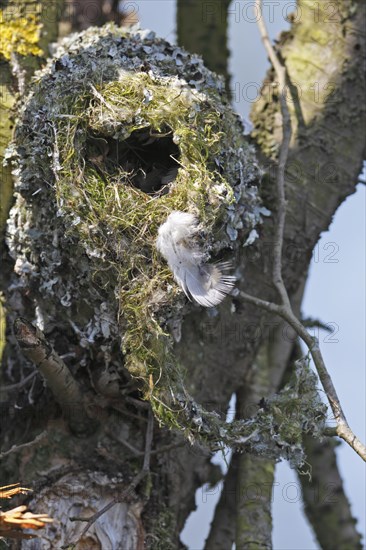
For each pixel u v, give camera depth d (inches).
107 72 329.4
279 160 355.9
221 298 302.2
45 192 323.3
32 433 337.1
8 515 257.1
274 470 380.5
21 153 327.6
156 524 331.6
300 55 380.2
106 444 335.6
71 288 323.9
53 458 331.3
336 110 373.1
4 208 339.6
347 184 372.5
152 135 326.6
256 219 339.9
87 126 323.3
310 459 436.5
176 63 339.0
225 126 330.0
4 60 366.3
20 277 333.7
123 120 319.9
